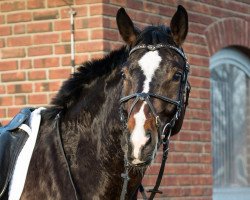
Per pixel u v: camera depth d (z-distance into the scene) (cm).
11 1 880
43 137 572
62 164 554
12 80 879
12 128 583
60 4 855
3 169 569
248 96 1166
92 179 552
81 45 845
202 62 1006
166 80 512
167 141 527
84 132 561
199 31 1005
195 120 991
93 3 840
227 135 1133
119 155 546
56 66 857
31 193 557
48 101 860
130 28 551
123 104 521
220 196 1114
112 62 564
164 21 934
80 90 577
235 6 1073
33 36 870
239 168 1148
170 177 942
